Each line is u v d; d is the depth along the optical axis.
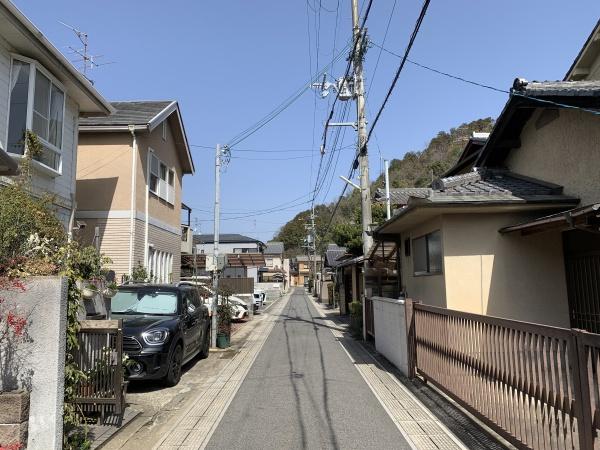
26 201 5.12
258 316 24.89
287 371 9.43
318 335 15.70
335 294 31.72
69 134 11.71
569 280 9.27
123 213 14.69
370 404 6.76
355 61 13.45
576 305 9.05
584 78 11.16
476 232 9.35
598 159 8.08
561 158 9.13
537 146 9.92
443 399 6.83
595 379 3.26
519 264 9.29
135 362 7.77
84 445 5.03
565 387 3.66
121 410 6.09
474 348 5.55
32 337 4.45
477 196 8.87
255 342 14.30
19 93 9.39
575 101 8.02
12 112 9.28
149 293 9.95
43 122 10.07
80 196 14.76
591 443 3.29
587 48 10.52
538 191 9.05
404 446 5.03
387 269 15.48
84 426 5.31
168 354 8.16
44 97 10.10
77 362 5.96
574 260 9.12
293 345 13.30
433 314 7.20
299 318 23.27
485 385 5.23
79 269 5.95
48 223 5.42
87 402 5.93
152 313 9.48
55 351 4.46
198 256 28.64
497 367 4.92
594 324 8.48
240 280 30.47
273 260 83.69
